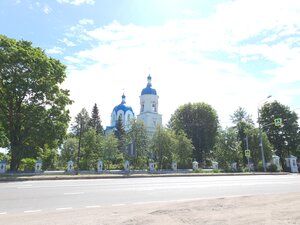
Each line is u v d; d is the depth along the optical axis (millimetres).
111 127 87375
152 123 72750
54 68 31750
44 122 30094
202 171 41719
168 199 12453
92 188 15594
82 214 8742
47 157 43812
